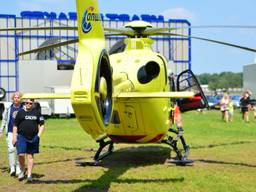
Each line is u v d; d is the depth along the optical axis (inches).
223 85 7086.6
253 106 1180.5
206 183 328.8
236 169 385.7
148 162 426.9
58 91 1106.7
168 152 495.2
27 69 1235.2
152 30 392.5
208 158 445.4
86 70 257.6
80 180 345.1
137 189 312.5
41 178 356.2
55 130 783.7
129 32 398.6
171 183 329.7
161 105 381.1
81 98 251.6
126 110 361.1
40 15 1343.5
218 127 823.7
